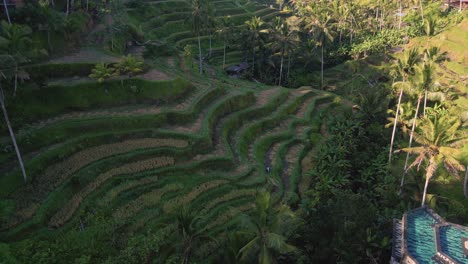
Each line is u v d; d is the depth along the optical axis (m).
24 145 36.75
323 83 83.50
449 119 36.84
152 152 40.81
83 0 70.38
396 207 38.00
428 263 23.66
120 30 66.94
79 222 31.30
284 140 54.06
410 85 42.78
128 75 50.56
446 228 26.22
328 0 112.12
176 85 51.91
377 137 54.22
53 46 53.72
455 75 69.06
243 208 37.84
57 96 44.38
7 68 32.84
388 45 91.44
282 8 138.50
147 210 34.59
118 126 43.22
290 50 78.19
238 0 123.56
